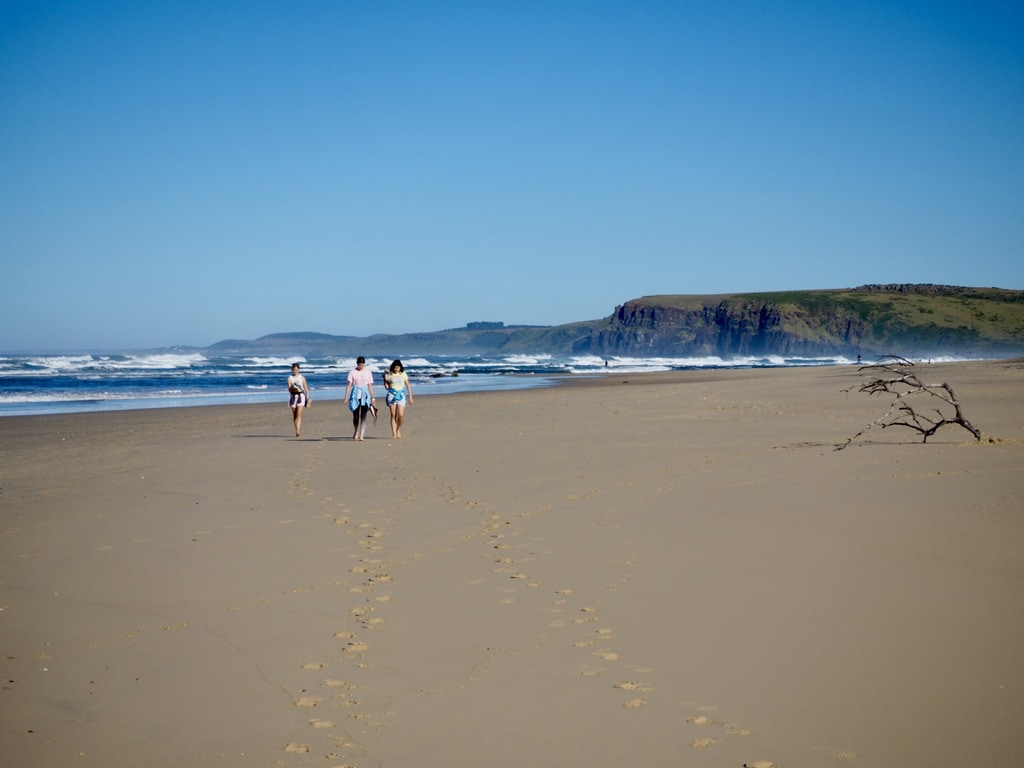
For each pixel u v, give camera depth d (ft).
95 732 15.46
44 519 34.88
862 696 16.05
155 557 28.25
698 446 52.65
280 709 16.29
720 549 26.84
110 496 40.34
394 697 16.75
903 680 16.66
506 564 26.23
